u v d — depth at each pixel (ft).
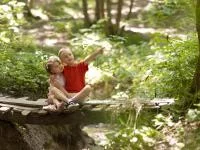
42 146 28.76
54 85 25.30
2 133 27.25
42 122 25.53
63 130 29.86
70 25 54.65
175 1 33.78
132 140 24.56
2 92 30.42
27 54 34.22
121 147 24.77
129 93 32.50
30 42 41.16
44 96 31.40
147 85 30.09
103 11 52.95
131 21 56.44
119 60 40.27
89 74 38.65
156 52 32.63
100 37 43.45
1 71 31.45
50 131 29.68
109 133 25.91
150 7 58.34
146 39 48.08
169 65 29.14
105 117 25.40
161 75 29.17
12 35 36.73
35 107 26.27
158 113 26.84
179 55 29.43
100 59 40.68
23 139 27.89
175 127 25.79
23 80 31.30
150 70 30.32
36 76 32.22
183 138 25.04
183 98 26.81
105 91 37.27
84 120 25.39
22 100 27.32
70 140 29.94
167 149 24.50
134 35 49.80
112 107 25.35
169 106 26.18
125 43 47.01
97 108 25.30
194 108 26.25
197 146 24.29
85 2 54.13
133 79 35.45
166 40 33.35
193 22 32.19
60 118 25.35
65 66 25.48
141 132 24.73
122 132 24.81
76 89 25.38
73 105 24.82
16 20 36.06
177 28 41.22
